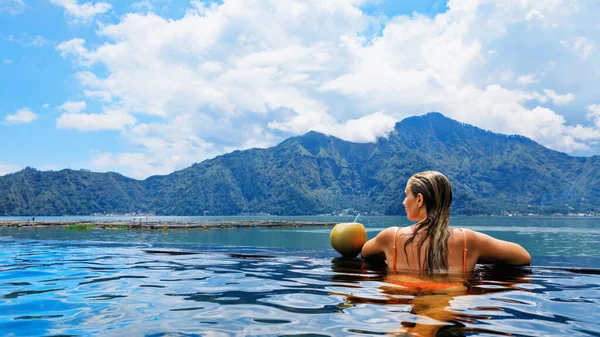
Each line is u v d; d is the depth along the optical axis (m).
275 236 35.03
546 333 1.84
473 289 2.89
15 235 29.53
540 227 74.94
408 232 3.57
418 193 3.47
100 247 6.45
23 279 3.55
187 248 6.07
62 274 3.84
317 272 3.82
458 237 3.43
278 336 1.81
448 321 2.03
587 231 56.56
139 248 6.21
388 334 1.81
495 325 1.97
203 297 2.74
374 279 3.35
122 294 2.86
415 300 2.55
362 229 4.78
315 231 46.25
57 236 28.72
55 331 1.92
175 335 1.85
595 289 2.95
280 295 2.78
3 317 2.20
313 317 2.15
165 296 2.77
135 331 1.92
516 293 2.77
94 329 1.95
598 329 1.91
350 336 1.79
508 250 3.61
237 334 1.85
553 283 3.19
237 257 5.16
